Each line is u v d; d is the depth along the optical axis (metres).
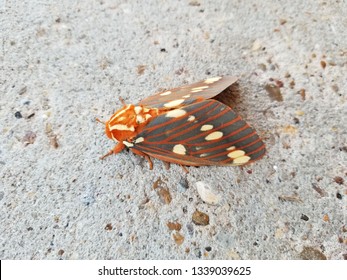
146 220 0.16
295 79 0.19
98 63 0.20
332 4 0.21
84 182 0.17
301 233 0.16
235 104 0.19
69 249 0.16
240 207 0.17
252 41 0.20
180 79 0.19
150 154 0.16
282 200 0.17
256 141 0.15
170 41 0.20
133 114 0.16
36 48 0.20
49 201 0.16
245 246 0.16
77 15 0.21
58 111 0.18
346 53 0.20
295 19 0.21
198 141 0.15
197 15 0.21
